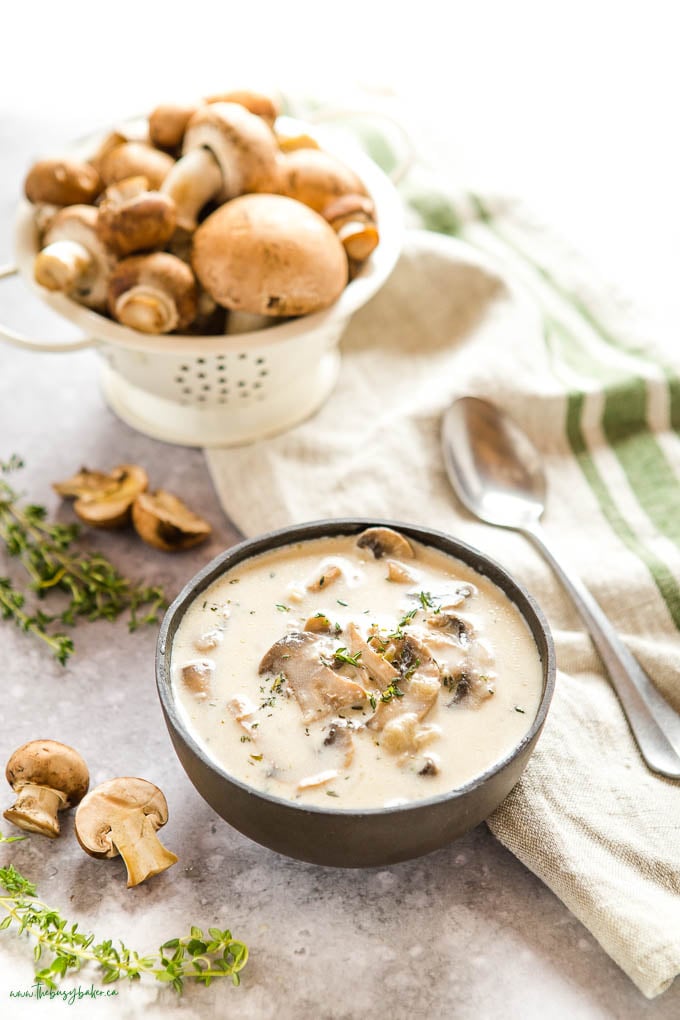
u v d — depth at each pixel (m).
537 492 0.73
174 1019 0.54
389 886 0.58
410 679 0.56
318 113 0.95
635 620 0.67
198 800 0.61
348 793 0.53
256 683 0.57
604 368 0.78
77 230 0.69
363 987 0.54
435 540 0.62
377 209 0.75
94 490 0.73
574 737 0.61
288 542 0.62
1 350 0.84
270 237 0.67
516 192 0.89
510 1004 0.54
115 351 0.72
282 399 0.77
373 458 0.74
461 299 0.82
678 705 0.64
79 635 0.68
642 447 0.76
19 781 0.59
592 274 0.84
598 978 0.55
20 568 0.71
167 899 0.57
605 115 1.09
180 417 0.77
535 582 0.68
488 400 0.76
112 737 0.63
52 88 1.09
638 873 0.57
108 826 0.57
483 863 0.58
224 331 0.72
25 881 0.56
